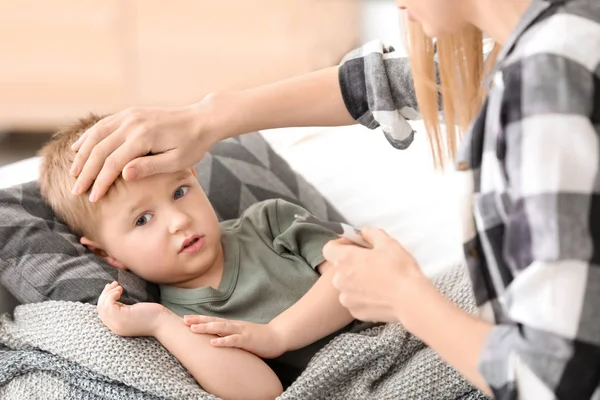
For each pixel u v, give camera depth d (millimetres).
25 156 3066
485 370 778
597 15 778
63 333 1156
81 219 1313
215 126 1224
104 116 1420
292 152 1734
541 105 740
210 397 1102
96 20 2996
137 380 1107
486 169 814
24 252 1286
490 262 837
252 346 1158
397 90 1209
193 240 1279
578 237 731
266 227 1396
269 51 3096
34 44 3002
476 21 889
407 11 932
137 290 1271
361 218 1595
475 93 1005
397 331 1203
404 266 870
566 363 740
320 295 1216
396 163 1680
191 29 3043
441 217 1553
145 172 1185
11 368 1186
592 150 732
